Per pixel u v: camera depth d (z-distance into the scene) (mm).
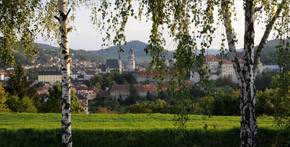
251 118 5711
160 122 13820
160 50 4184
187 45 4109
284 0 5527
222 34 4719
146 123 13430
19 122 13664
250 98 5695
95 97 102500
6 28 5980
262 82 62219
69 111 5980
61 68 5961
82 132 11047
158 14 4230
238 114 23688
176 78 4160
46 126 11719
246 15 5609
